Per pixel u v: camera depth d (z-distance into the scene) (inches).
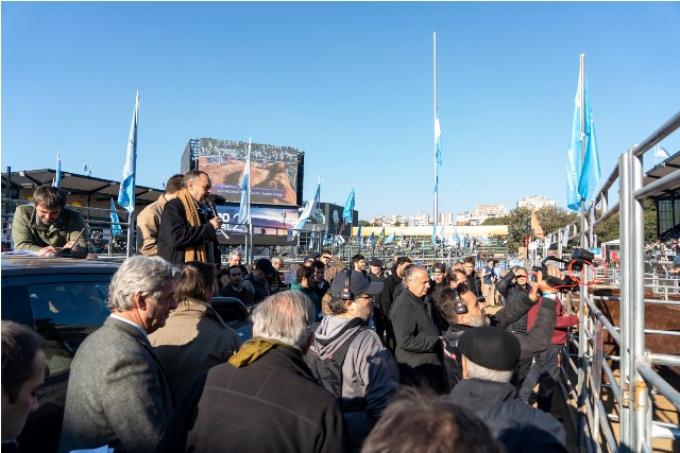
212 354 117.3
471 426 47.3
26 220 166.9
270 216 1049.5
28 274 113.4
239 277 299.3
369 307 135.1
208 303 126.0
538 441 81.8
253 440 74.7
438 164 719.1
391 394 119.8
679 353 247.6
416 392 54.3
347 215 958.4
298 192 1109.1
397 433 46.6
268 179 1066.7
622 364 115.3
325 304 138.3
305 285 301.1
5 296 106.6
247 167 668.7
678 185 81.4
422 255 929.5
